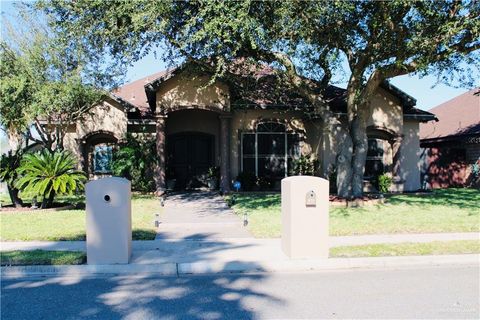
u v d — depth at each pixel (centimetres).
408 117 2011
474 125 2341
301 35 1197
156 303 557
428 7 1080
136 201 1605
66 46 1482
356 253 788
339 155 1518
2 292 606
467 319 498
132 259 760
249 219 1181
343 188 1506
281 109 1972
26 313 521
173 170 2072
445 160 2308
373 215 1230
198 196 1797
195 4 1159
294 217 761
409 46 1152
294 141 2044
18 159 1412
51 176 1330
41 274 703
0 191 2283
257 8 1125
